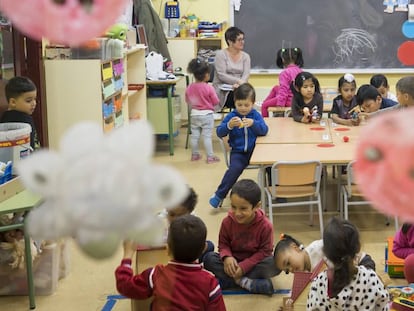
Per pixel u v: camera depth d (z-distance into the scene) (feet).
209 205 14.05
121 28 15.21
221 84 20.48
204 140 18.06
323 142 12.59
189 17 23.71
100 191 1.39
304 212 13.56
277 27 23.52
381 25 22.97
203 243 6.29
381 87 15.64
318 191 11.53
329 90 19.79
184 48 23.20
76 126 1.47
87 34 1.53
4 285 9.29
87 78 13.73
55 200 1.41
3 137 8.68
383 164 1.36
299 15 23.31
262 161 11.16
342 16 23.07
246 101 13.21
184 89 22.80
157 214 1.57
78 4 1.49
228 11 23.82
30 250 8.72
